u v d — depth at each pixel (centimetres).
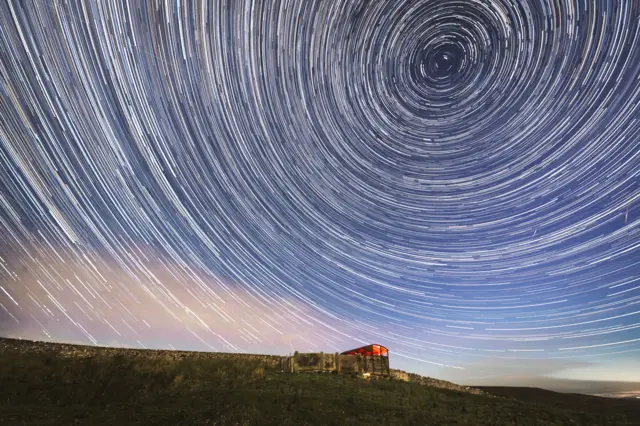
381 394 1747
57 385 1584
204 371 1900
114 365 1883
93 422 1180
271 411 1324
